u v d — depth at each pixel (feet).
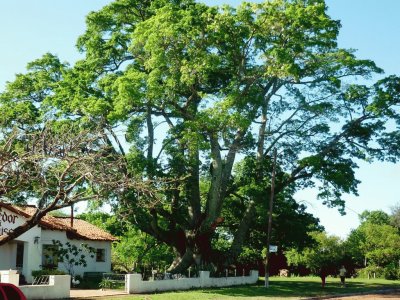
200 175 138.92
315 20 111.96
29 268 104.83
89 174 58.65
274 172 123.34
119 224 124.88
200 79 111.86
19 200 69.77
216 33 108.37
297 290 108.47
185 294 93.09
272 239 145.48
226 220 144.36
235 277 124.88
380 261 213.87
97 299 81.66
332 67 121.29
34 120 108.47
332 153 133.80
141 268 159.84
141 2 125.18
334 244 181.78
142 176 103.60
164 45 106.83
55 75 126.41
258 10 109.81
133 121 114.21
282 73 107.14
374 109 124.26
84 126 98.94
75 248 121.39
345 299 92.89
